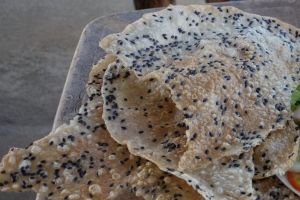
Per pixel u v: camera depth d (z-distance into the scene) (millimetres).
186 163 288
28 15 816
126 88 345
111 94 341
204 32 376
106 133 335
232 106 309
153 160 298
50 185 314
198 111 301
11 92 712
